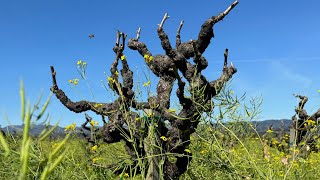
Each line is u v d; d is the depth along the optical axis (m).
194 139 4.34
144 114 4.15
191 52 4.47
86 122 4.63
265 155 5.07
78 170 4.09
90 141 4.53
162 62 4.32
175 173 4.31
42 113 0.99
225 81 4.34
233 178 3.96
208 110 4.25
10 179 3.14
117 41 4.52
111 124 4.36
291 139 6.28
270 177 3.57
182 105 4.20
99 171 4.13
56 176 3.63
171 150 4.23
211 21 4.41
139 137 4.15
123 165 4.21
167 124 4.40
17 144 3.21
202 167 4.28
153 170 4.03
